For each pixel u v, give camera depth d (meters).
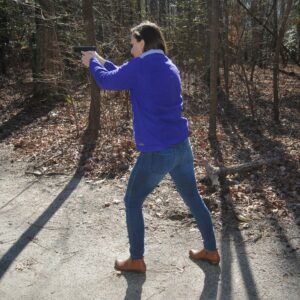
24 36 15.56
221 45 11.32
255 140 7.75
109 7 9.79
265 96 12.41
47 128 9.19
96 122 7.85
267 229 4.21
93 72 3.17
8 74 17.14
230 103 11.44
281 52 16.02
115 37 8.96
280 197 4.93
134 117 3.11
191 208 3.46
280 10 13.58
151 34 3.07
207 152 7.04
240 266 3.60
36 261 3.81
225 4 10.84
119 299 3.24
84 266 3.72
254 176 5.60
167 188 5.37
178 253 3.85
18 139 8.34
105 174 6.07
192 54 12.47
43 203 5.16
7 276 3.59
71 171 6.26
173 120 3.08
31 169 6.43
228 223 4.38
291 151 6.88
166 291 3.31
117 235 4.29
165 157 3.07
